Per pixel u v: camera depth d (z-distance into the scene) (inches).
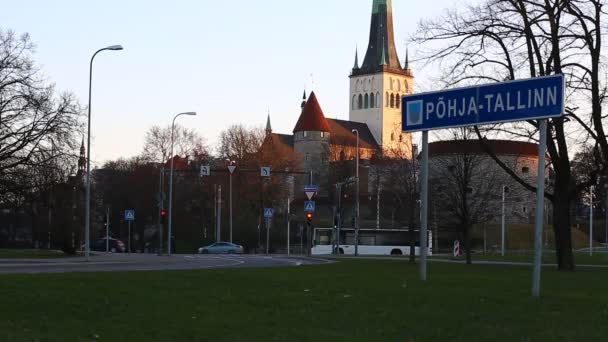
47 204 2156.7
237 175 3912.4
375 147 6771.7
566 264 1268.5
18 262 1583.4
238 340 390.0
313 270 988.6
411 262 1585.9
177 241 3838.6
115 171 4077.3
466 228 1627.7
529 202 3533.5
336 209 2684.5
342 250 3002.0
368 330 419.5
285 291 607.2
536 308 506.3
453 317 463.5
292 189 4948.3
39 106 1920.5
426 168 722.2
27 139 1902.1
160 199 2426.2
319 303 527.2
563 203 1293.1
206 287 636.7
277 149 4188.0
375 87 7190.0
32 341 372.5
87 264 1483.8
